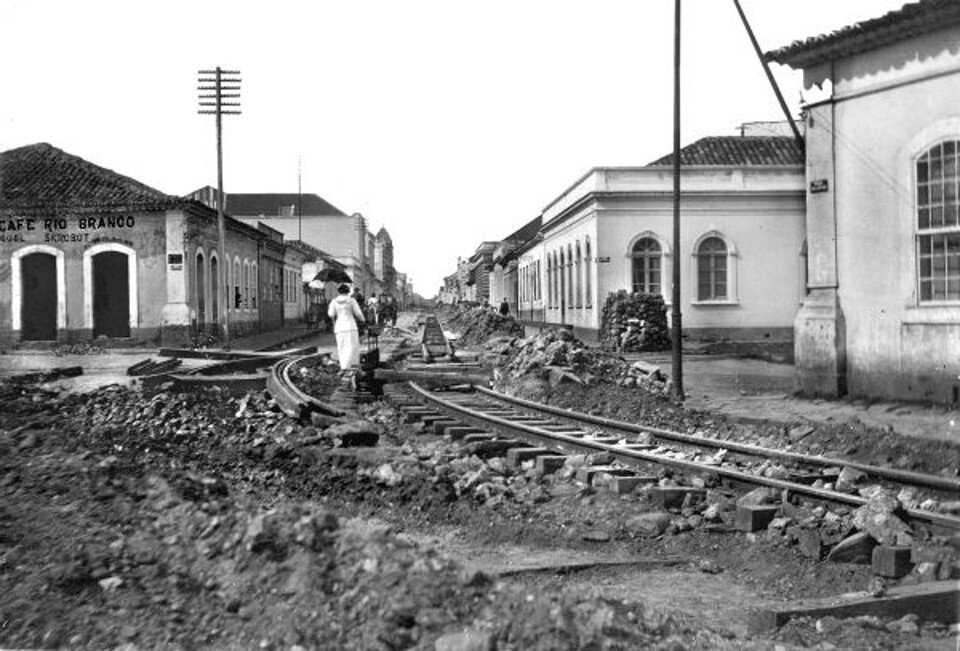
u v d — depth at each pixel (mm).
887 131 13625
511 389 18438
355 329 18766
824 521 7434
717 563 7230
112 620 4797
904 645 5277
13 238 35312
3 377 16984
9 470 6949
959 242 12688
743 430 12656
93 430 10312
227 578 5180
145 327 35625
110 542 5602
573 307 40219
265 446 11102
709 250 33969
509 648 4449
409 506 8828
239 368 21906
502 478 9828
